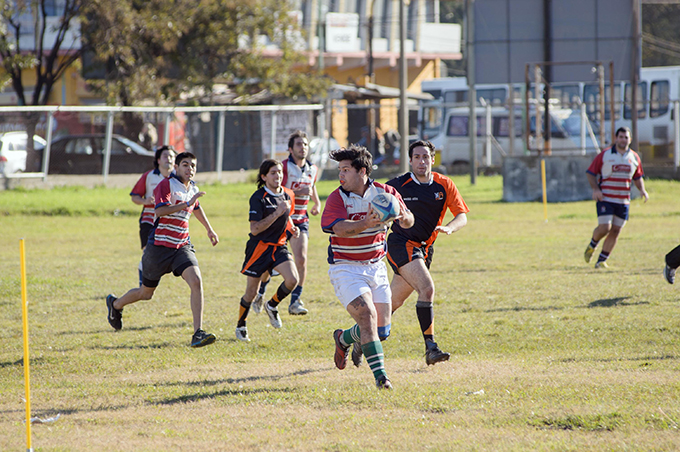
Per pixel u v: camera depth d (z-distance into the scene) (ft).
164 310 117.91
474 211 279.08
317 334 99.19
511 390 65.72
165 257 92.99
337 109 479.00
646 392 62.49
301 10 613.11
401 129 360.89
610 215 147.13
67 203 290.56
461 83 468.34
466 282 136.98
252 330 102.63
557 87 423.23
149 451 51.85
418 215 78.54
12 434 57.93
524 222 242.99
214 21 401.29
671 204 281.95
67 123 361.10
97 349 92.38
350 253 70.44
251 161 395.14
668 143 407.03
